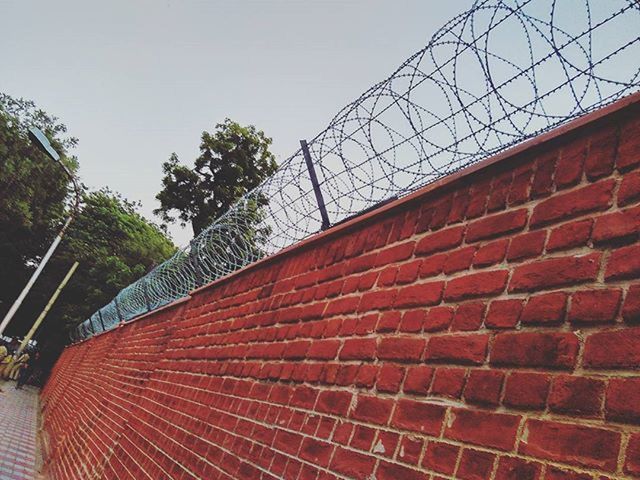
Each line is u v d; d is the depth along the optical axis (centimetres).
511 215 123
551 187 116
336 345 168
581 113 129
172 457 260
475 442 99
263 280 274
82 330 1563
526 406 93
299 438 158
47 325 2603
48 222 2680
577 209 106
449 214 146
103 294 2075
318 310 194
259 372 217
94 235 2698
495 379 103
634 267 88
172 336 417
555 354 93
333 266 202
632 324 83
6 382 1933
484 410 101
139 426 365
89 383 793
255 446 182
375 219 188
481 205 135
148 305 630
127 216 2978
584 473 77
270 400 193
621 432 76
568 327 94
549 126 137
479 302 118
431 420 113
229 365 258
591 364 86
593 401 82
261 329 241
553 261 105
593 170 107
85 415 641
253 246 321
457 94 160
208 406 254
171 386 345
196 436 245
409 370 129
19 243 2589
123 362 603
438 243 145
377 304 158
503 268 117
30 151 2602
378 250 175
